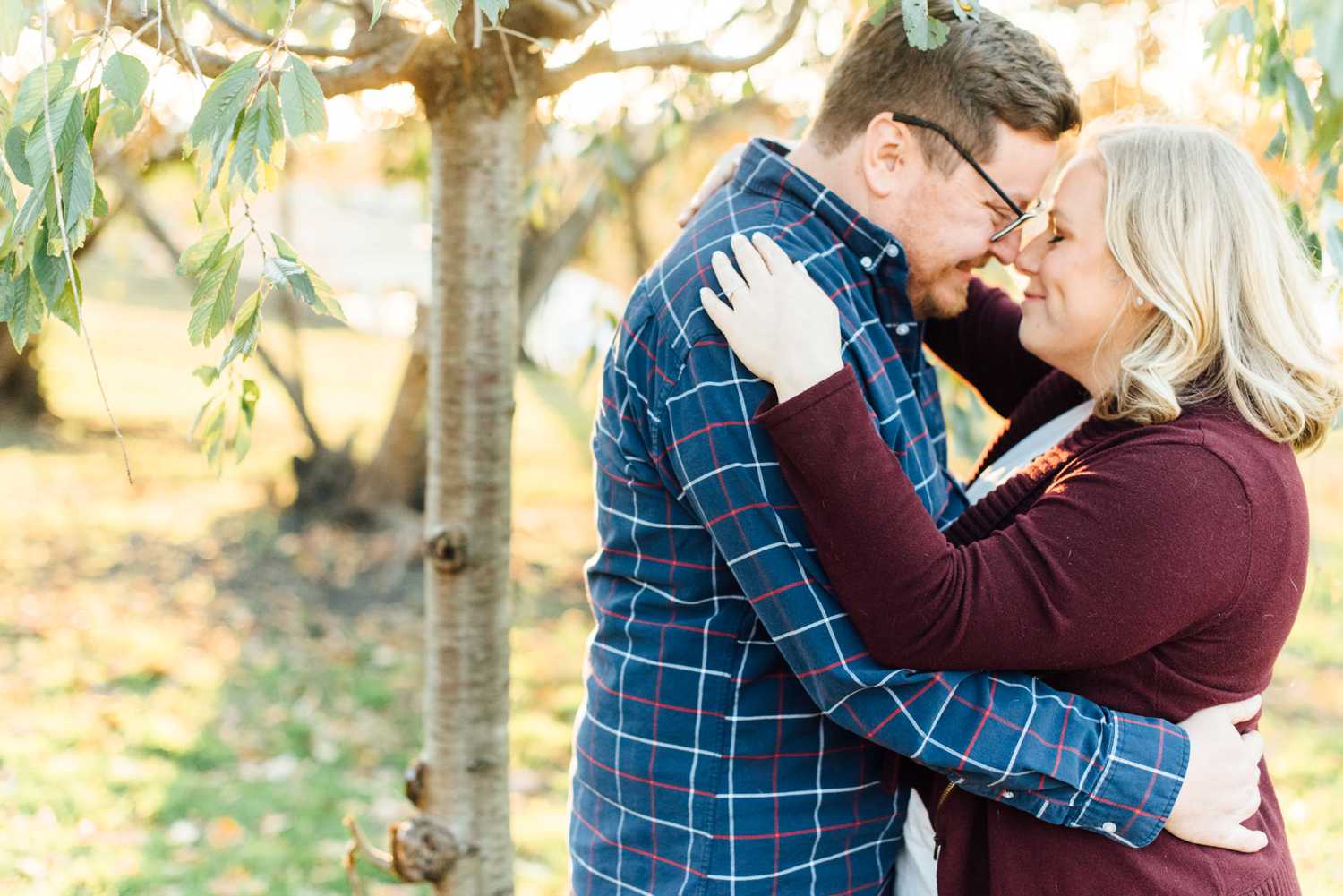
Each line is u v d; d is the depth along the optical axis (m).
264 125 1.12
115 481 8.24
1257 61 1.76
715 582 1.49
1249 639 1.41
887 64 1.54
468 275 1.81
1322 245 1.77
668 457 1.46
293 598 6.12
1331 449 8.43
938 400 1.73
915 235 1.57
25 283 1.19
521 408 13.30
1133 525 1.34
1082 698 1.42
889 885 1.63
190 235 6.30
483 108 1.75
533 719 4.79
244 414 1.64
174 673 5.04
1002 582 1.34
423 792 1.94
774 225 1.50
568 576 7.09
